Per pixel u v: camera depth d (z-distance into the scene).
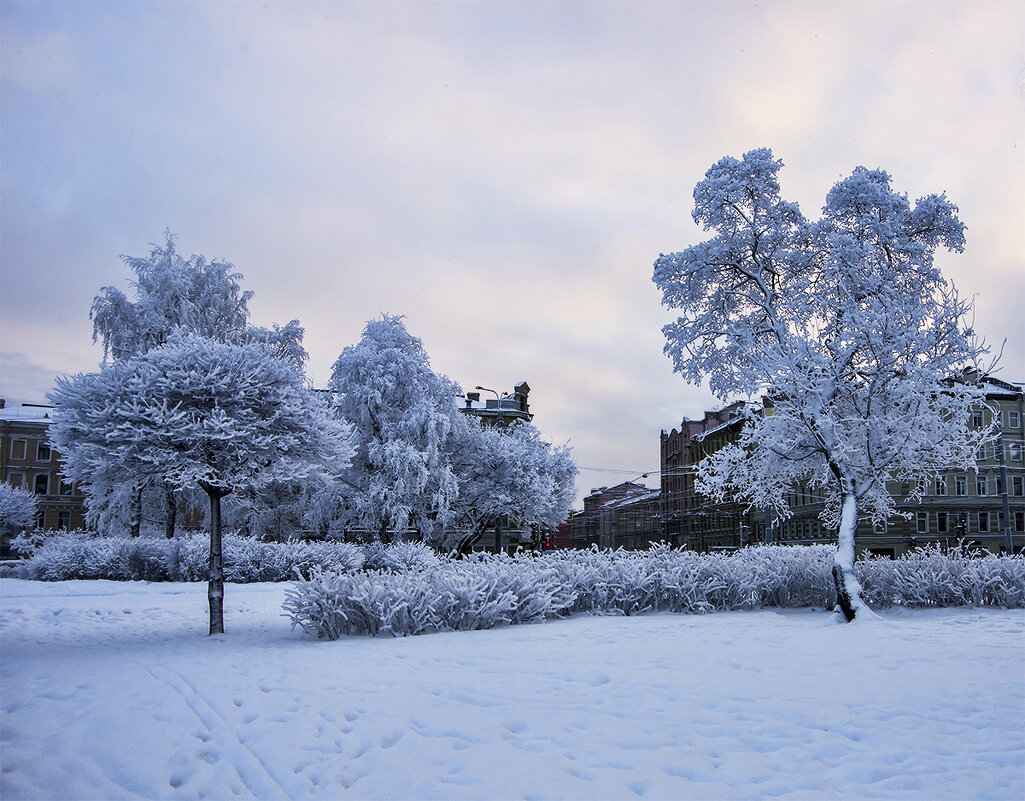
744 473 20.77
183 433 13.02
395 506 34.75
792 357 17.98
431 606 13.92
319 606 13.51
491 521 42.81
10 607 18.33
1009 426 58.25
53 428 13.02
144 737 6.10
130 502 33.56
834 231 20.06
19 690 8.23
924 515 57.22
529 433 43.28
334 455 15.11
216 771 5.27
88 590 22.97
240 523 37.44
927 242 20.20
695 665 9.41
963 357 17.67
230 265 37.97
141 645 12.58
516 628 14.61
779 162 20.61
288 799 4.66
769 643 11.87
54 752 5.77
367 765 5.26
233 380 13.55
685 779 4.87
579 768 5.10
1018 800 4.40
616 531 124.19
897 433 17.78
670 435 101.56
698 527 86.81
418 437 36.62
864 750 5.46
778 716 6.49
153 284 35.09
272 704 7.22
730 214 20.83
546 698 7.38
